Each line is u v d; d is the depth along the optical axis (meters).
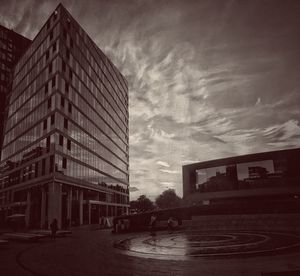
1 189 66.44
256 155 54.75
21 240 23.30
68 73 52.38
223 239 17.38
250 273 8.66
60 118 47.78
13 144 63.53
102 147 69.50
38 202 49.91
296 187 50.56
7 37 87.88
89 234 29.22
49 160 46.12
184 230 26.81
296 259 10.43
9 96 71.94
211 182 58.19
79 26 59.53
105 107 73.94
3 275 9.67
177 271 9.42
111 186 75.62
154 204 169.12
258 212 26.28
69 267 10.82
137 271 9.71
